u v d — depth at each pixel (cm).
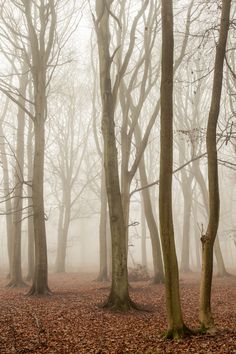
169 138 863
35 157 1603
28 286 1975
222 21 898
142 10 1445
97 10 1442
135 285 1992
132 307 1248
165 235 845
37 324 993
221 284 1978
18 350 819
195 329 870
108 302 1260
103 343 864
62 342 877
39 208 1575
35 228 1573
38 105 1619
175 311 853
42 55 1616
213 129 874
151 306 1333
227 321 1029
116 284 1262
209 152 869
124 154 1759
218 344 781
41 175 1603
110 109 1331
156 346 808
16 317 1111
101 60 1365
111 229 1283
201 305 872
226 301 1395
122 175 1805
